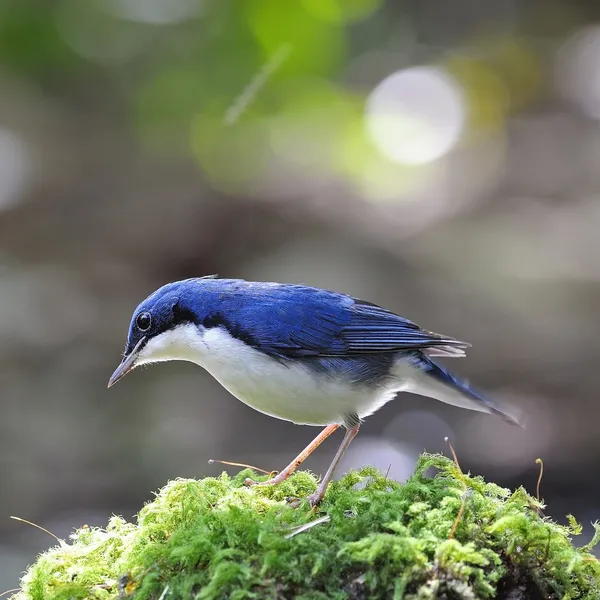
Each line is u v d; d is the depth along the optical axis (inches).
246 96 396.8
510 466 564.7
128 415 597.0
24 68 802.8
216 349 267.7
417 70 1073.5
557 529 193.9
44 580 201.0
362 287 713.0
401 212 865.5
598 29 1226.0
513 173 970.7
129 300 732.0
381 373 279.4
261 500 219.1
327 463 563.2
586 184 930.7
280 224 818.8
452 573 176.7
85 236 800.3
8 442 546.9
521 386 625.9
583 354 641.6
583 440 576.4
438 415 614.5
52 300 708.0
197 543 189.0
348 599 178.1
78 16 788.0
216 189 862.5
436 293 705.0
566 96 1139.3
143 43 825.5
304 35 687.1
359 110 959.0
